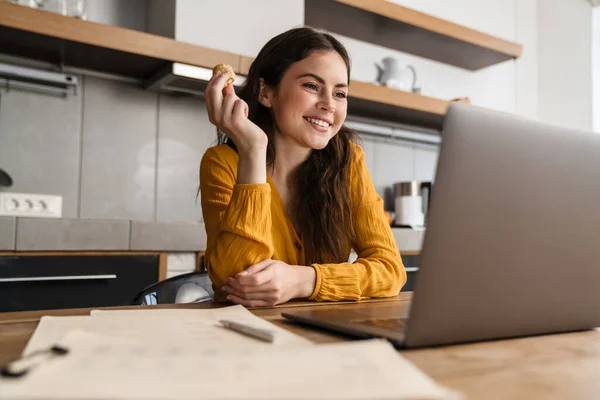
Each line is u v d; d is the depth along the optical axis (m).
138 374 0.34
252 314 0.68
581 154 0.53
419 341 0.49
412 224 3.13
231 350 0.41
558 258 0.53
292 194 1.35
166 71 2.28
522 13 4.18
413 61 3.63
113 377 0.33
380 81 3.34
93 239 1.97
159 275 2.11
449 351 0.49
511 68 4.11
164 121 2.60
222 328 0.57
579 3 3.92
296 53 1.25
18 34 1.99
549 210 0.51
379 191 3.38
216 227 1.12
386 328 0.56
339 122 1.29
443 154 0.45
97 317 0.63
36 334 0.51
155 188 2.56
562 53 4.05
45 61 2.31
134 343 0.46
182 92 2.58
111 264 2.01
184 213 2.63
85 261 1.96
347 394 0.31
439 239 0.46
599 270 0.57
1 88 2.23
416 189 3.16
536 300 0.54
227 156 1.19
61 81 2.24
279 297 0.86
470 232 0.47
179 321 0.62
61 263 1.91
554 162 0.51
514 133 0.48
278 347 0.47
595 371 0.43
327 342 0.54
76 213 2.37
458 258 0.47
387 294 1.06
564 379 0.40
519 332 0.55
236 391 0.31
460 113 0.45
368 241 1.24
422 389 0.32
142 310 0.71
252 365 0.36
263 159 0.98
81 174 2.39
